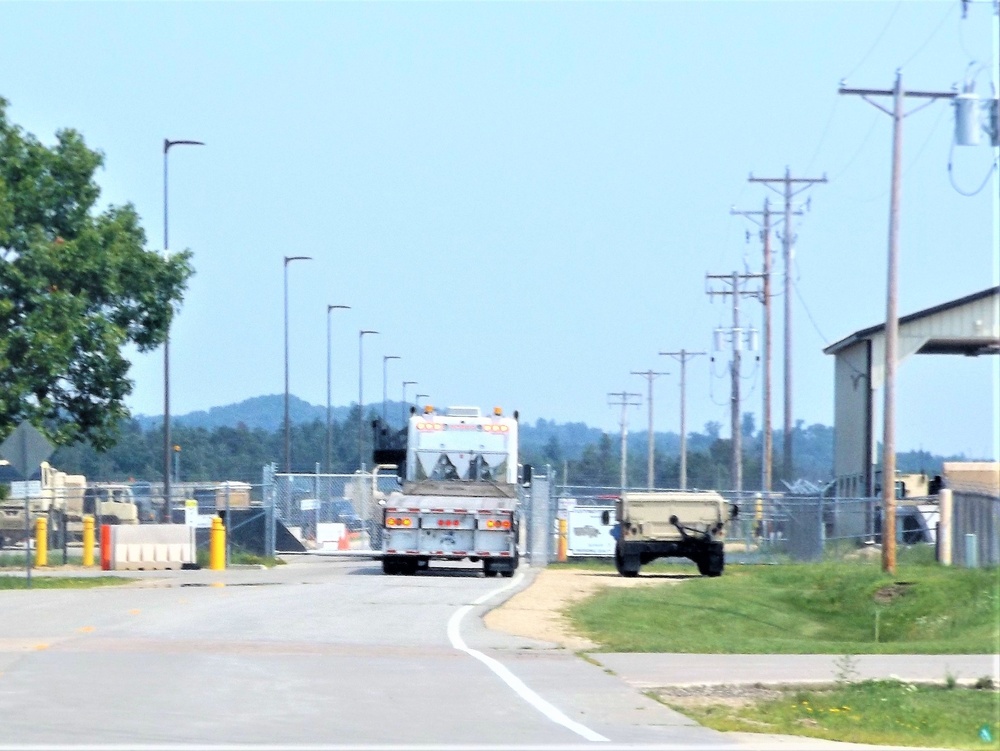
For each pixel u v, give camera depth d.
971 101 81.19
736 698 49.66
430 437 125.06
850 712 46.78
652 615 82.88
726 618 86.12
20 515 167.12
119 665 51.28
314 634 64.12
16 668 50.22
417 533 114.50
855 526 177.75
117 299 130.75
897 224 112.25
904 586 98.31
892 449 111.69
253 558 138.62
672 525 123.25
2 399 118.75
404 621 71.12
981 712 47.34
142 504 182.00
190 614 73.25
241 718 40.47
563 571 130.25
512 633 67.31
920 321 191.00
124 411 130.00
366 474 157.62
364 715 41.50
